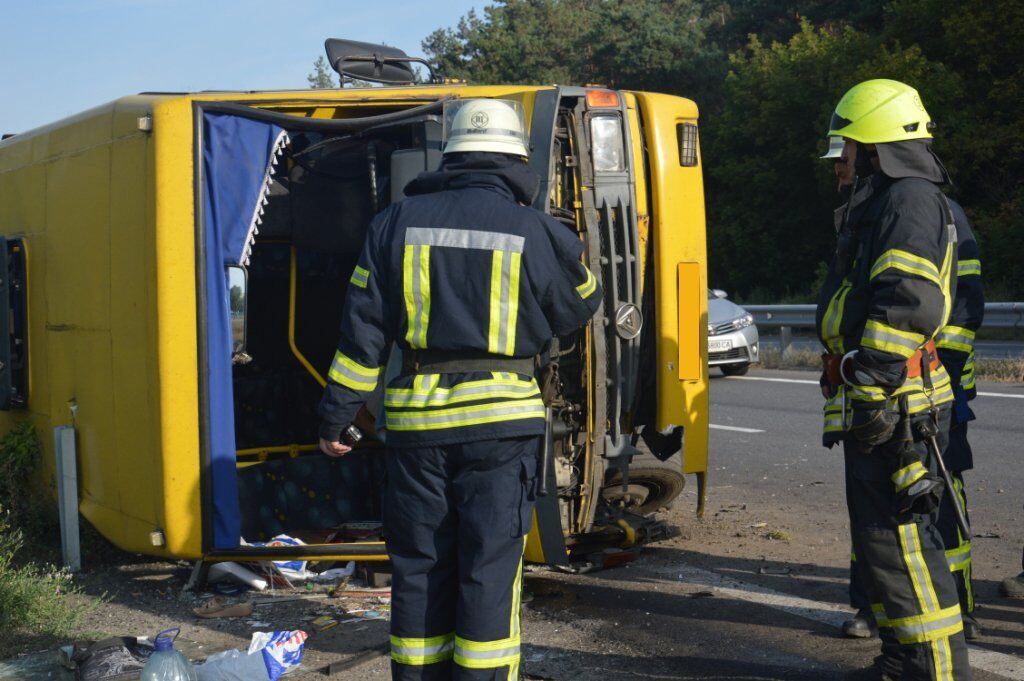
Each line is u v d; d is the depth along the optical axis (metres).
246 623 4.76
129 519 5.18
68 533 5.57
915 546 3.51
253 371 6.59
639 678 4.02
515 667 3.29
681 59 37.56
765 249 28.69
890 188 3.50
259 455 6.49
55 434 5.62
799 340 19.66
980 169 24.36
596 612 4.81
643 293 5.19
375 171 5.60
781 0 36.03
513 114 3.54
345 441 3.51
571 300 3.40
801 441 9.30
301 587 5.27
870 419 3.45
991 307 14.73
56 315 5.86
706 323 5.35
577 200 4.82
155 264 4.84
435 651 3.36
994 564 5.40
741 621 4.62
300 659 4.20
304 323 6.67
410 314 3.36
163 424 4.84
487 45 52.03
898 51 24.42
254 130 4.97
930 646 3.49
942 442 3.71
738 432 9.88
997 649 4.18
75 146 5.61
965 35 23.50
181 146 4.83
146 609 4.99
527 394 3.34
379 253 3.41
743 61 30.44
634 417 5.27
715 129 30.28
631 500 5.84
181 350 4.84
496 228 3.33
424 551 3.35
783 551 5.79
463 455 3.28
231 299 5.05
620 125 4.97
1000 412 9.98
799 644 4.31
